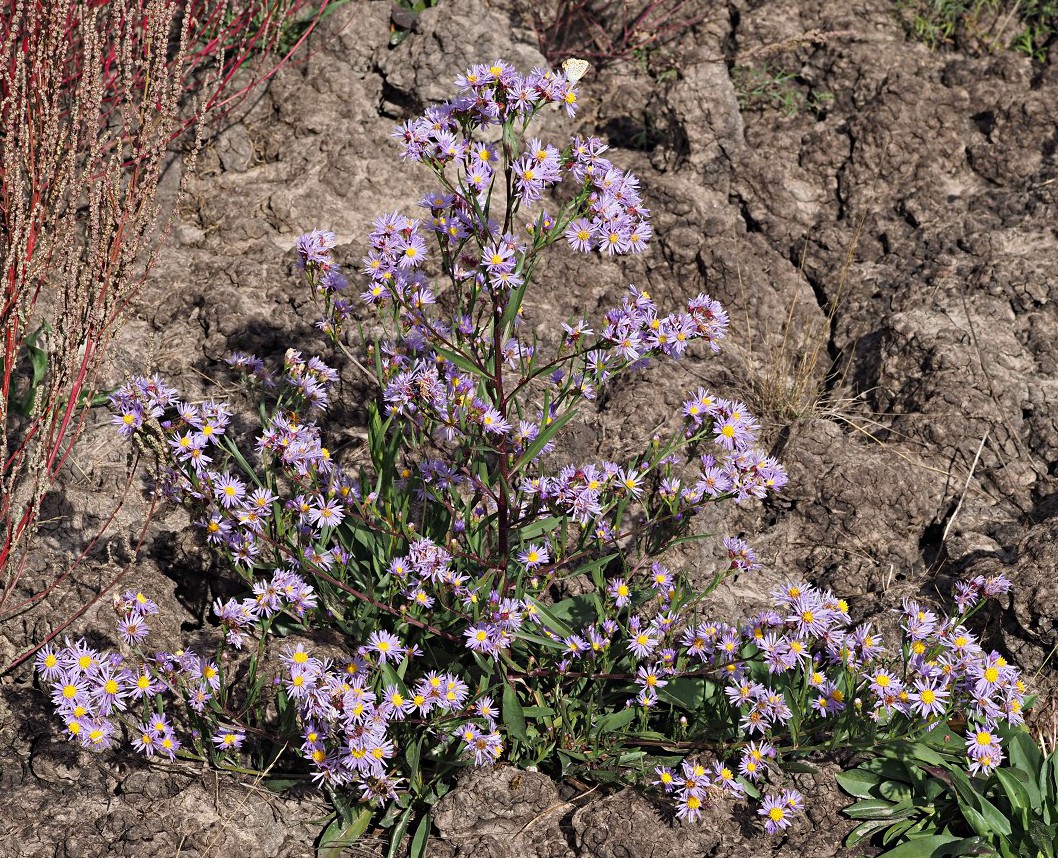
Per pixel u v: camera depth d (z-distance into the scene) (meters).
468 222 1.53
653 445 1.60
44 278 1.68
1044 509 1.72
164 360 1.77
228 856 1.53
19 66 1.65
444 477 1.61
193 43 1.89
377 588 1.61
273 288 1.82
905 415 1.77
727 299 1.86
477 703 1.56
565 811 1.56
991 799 1.55
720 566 1.69
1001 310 1.82
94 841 1.52
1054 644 1.62
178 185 1.87
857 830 1.54
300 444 1.56
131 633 1.55
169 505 1.64
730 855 1.54
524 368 1.58
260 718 1.56
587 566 1.59
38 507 1.61
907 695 1.52
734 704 1.55
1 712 1.57
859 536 1.71
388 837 1.56
